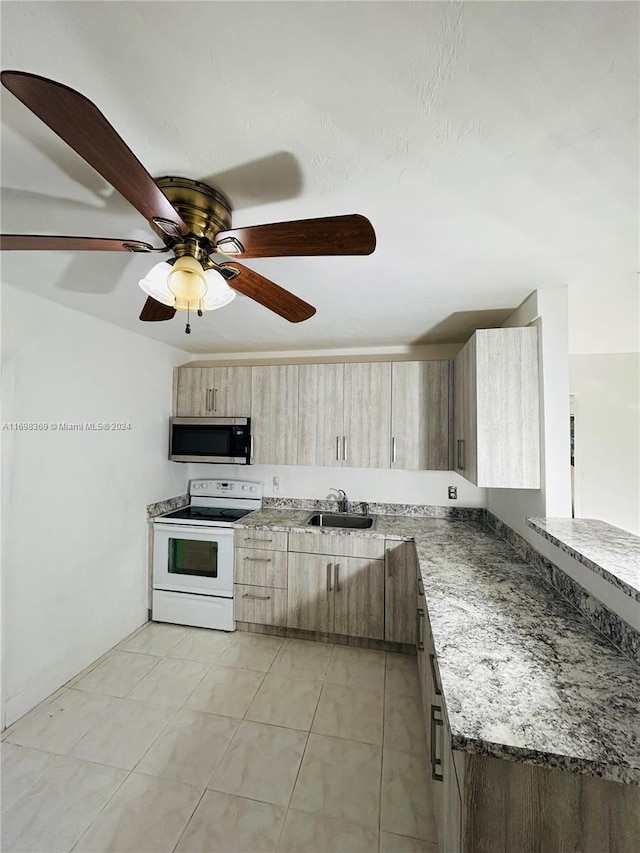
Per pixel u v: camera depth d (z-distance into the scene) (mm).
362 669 2496
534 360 1943
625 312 2232
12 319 1978
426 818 1515
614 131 903
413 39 696
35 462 2113
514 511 2383
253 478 3580
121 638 2781
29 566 2078
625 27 672
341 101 825
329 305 2199
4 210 1234
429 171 1052
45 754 1792
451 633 1369
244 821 1498
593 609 1438
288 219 1269
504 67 750
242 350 3445
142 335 2965
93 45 714
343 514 3309
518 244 1466
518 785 883
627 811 854
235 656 2623
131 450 2889
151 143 946
